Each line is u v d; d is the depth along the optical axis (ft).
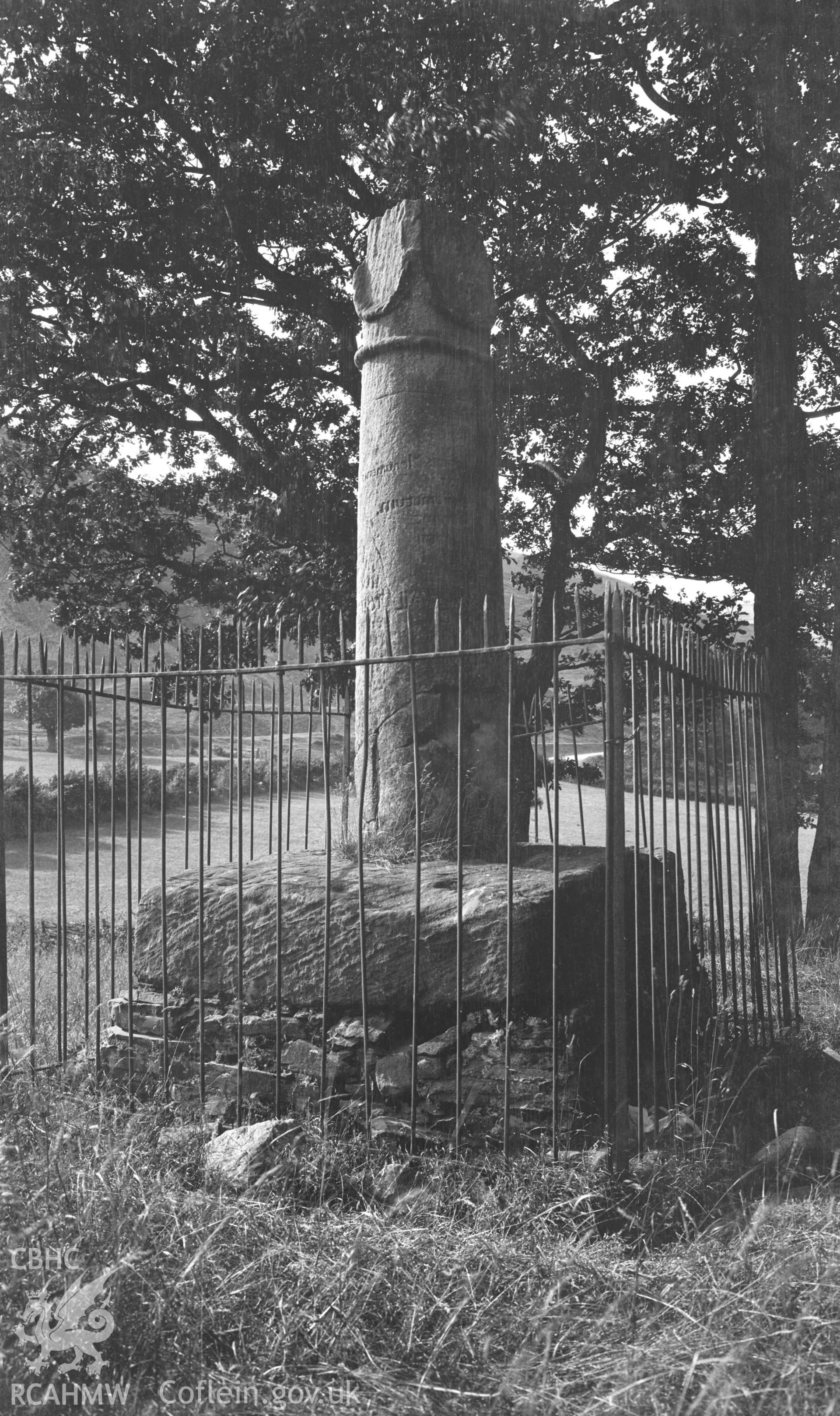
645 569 41.86
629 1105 13.47
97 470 49.21
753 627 37.14
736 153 38.29
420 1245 10.31
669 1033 15.29
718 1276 9.54
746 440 38.40
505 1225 10.88
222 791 55.11
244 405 41.06
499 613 17.10
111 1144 12.00
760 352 37.37
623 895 12.01
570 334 40.52
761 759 20.40
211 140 38.17
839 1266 9.39
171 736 89.10
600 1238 10.89
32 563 46.62
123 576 48.55
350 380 41.55
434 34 34.68
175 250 38.55
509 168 34.37
